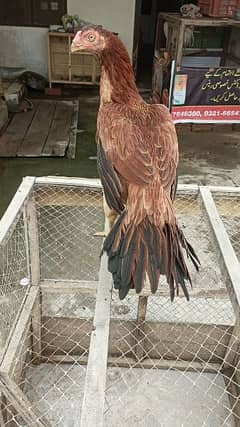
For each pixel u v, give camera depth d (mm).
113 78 1448
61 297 2576
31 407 1563
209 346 2217
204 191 1793
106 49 1419
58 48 7055
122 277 1149
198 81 5422
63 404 1989
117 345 2223
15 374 1763
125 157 1324
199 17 5691
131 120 1381
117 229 1274
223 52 6508
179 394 2088
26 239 1973
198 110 5621
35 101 6898
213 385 2137
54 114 6301
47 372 2154
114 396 2059
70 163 4684
